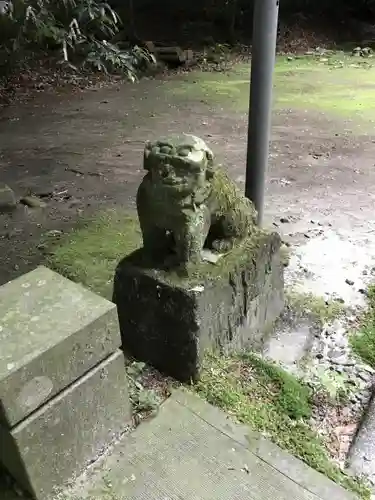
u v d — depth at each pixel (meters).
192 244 2.11
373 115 5.45
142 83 6.59
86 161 4.69
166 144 1.93
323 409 2.16
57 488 1.84
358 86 6.25
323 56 7.38
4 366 1.56
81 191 4.16
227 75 6.77
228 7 7.81
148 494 1.84
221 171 2.28
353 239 3.38
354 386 2.27
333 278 2.99
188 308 2.09
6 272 3.17
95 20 5.95
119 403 1.99
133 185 4.23
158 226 2.11
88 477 1.91
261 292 2.44
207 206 2.14
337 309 2.73
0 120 5.68
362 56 7.33
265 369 2.29
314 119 5.39
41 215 3.83
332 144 4.84
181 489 1.85
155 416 2.11
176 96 6.13
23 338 1.67
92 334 1.77
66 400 1.75
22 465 1.70
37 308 1.81
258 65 2.51
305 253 3.23
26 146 5.05
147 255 2.25
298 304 2.76
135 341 2.37
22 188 4.24
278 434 2.03
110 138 5.14
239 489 1.84
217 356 2.31
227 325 2.30
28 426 1.65
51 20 5.62
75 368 1.75
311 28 8.12
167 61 7.12
